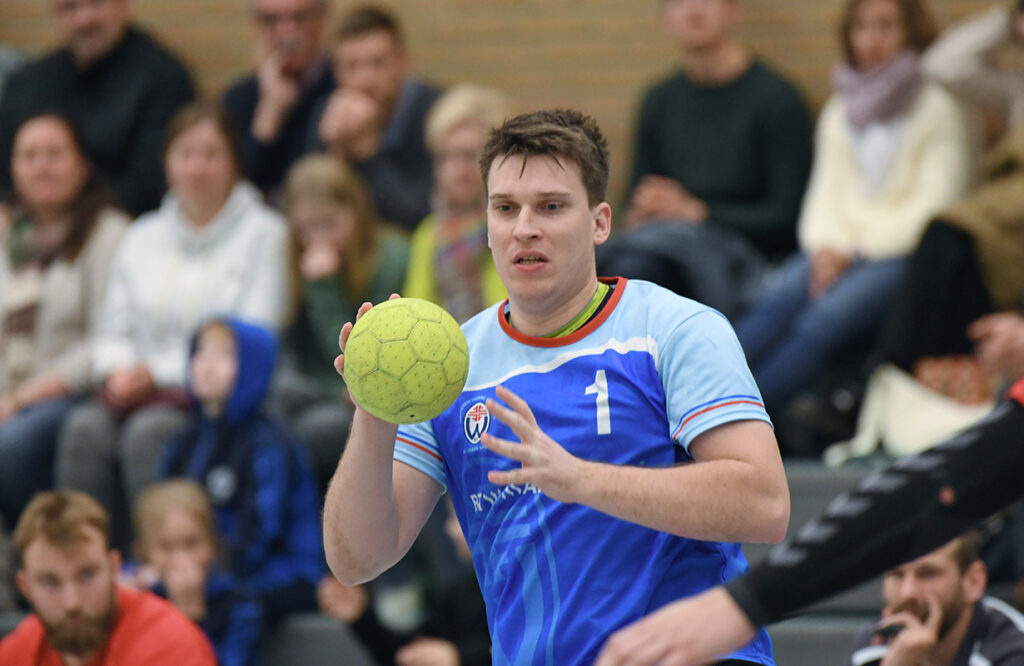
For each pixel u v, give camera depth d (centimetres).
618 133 2291
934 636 1093
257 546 1581
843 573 584
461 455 824
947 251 1525
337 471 806
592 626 768
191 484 1512
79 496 1248
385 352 720
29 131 1961
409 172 2044
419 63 2352
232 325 1656
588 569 775
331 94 2131
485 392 819
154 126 2181
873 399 1695
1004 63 1784
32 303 1953
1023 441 592
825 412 1772
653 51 2281
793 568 586
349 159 2009
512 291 803
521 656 783
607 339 803
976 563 1129
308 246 1870
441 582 1539
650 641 584
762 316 1728
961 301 1527
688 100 2009
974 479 588
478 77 2336
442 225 1825
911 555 586
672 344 777
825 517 601
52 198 1958
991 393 1542
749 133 1961
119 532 1770
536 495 792
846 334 1700
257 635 1477
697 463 717
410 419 734
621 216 2062
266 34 2131
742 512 704
